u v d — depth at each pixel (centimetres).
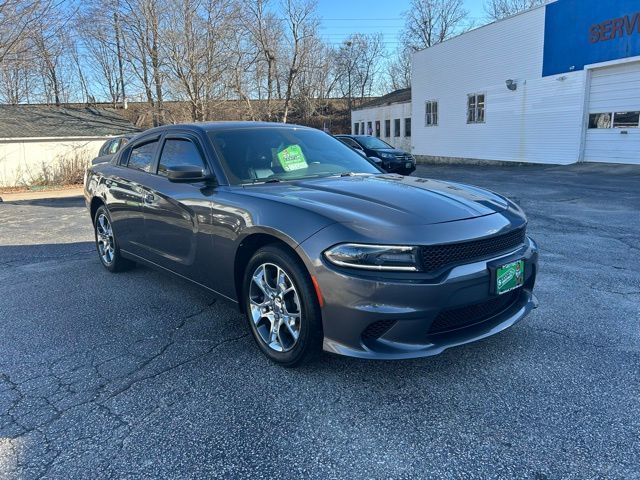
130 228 471
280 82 3631
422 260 259
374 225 266
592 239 649
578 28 1694
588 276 483
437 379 290
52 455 228
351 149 454
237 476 212
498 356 316
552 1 1783
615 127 1630
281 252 293
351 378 294
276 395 277
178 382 294
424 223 270
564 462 215
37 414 262
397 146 3177
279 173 374
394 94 3653
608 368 297
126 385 292
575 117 1755
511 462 216
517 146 2053
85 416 260
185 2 2536
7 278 531
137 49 2672
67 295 463
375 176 381
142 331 373
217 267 347
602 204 941
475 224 282
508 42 2028
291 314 296
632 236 661
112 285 492
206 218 349
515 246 306
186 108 2811
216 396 277
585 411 253
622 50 1553
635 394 267
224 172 359
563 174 1541
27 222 950
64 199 1391
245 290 329
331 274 265
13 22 1609
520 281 299
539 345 330
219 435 241
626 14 1527
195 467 218
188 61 2589
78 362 323
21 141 1908
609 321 369
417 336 263
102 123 2550
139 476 213
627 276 481
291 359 298
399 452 225
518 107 2019
